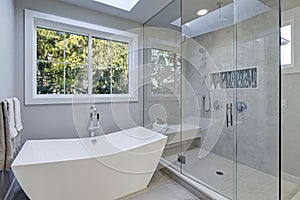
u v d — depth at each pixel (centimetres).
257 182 220
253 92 257
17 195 195
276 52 226
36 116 232
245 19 263
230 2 256
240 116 276
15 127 181
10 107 166
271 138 233
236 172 249
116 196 195
